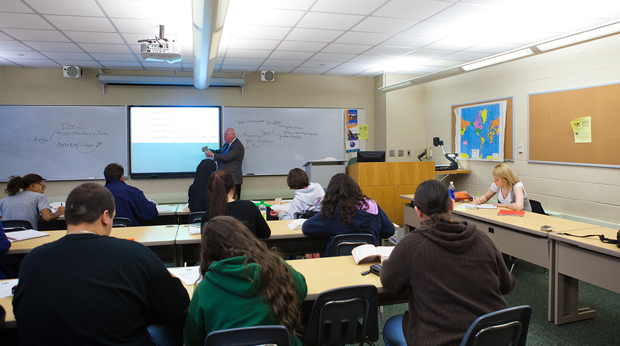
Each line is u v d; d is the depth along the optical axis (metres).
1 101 5.60
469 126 5.86
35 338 1.14
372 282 1.79
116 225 3.20
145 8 3.29
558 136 4.48
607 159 3.95
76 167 5.85
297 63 5.71
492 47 4.80
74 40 4.28
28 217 3.34
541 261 2.67
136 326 1.24
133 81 5.79
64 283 1.15
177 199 6.20
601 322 2.62
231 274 1.26
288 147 6.59
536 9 3.46
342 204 2.51
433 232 1.40
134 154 6.05
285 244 3.13
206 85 5.45
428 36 4.30
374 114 6.96
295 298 1.36
